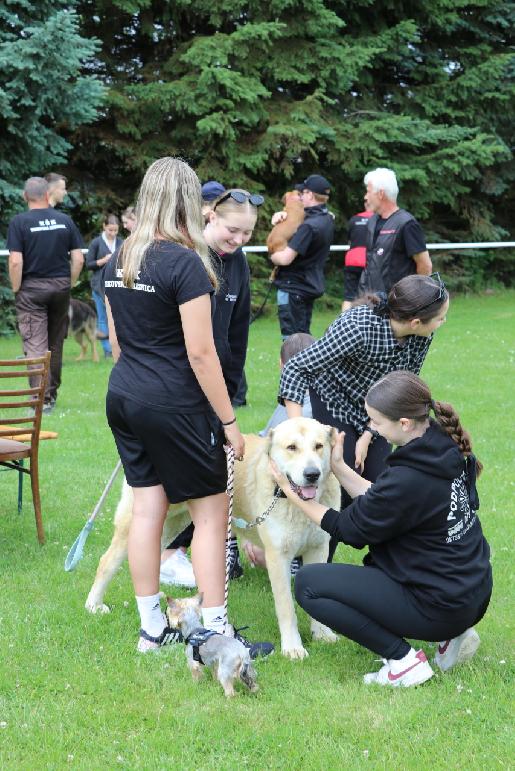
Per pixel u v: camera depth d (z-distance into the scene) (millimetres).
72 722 3070
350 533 3330
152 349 3346
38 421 4895
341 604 3314
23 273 8234
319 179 8164
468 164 18453
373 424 3330
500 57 19328
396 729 2973
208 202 6086
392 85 19500
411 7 18969
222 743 2922
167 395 3311
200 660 3270
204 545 3555
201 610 3477
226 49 15984
